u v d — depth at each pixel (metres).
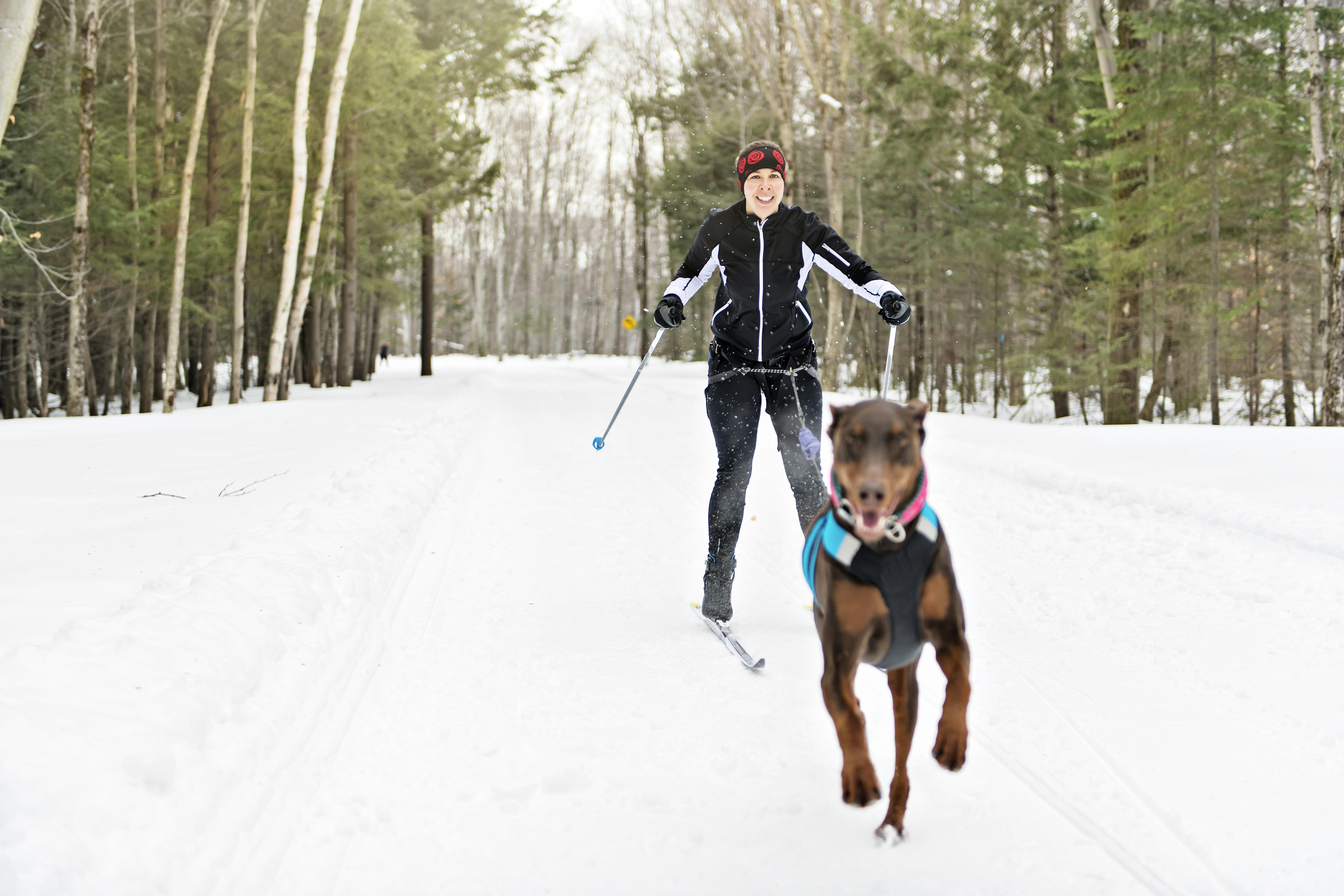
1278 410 21.12
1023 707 3.65
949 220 24.20
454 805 2.92
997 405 27.97
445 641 4.50
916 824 2.81
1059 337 20.41
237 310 21.98
